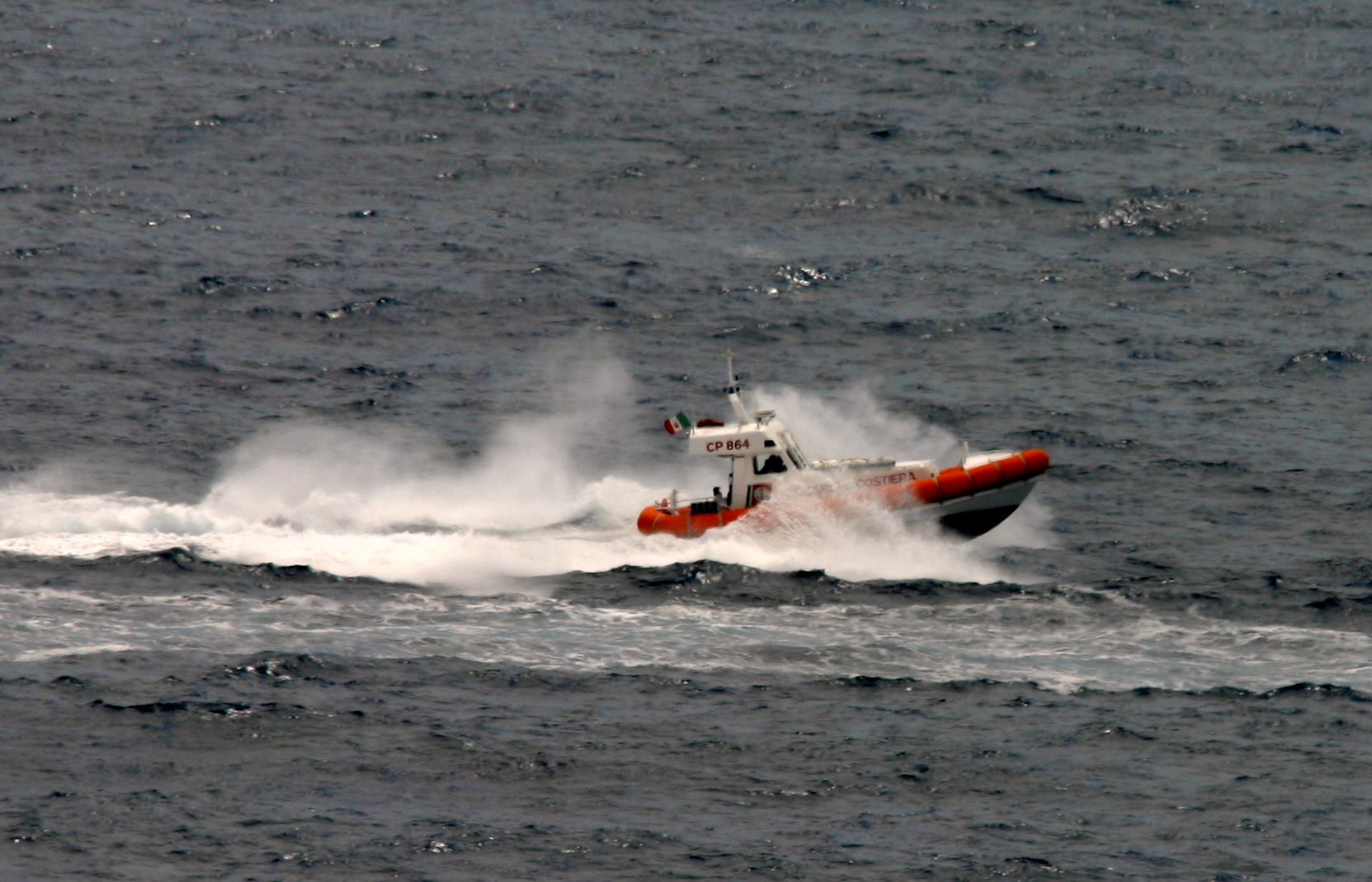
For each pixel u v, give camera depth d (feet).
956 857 179.11
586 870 176.14
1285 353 410.31
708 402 381.19
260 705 209.77
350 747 200.95
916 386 390.01
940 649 232.53
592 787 192.95
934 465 277.64
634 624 239.91
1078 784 194.29
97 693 212.02
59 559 261.03
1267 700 215.10
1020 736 206.08
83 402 362.94
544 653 229.04
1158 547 280.72
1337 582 261.65
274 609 242.99
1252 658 229.66
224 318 429.79
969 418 366.02
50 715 205.57
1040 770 197.47
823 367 406.21
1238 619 244.63
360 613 242.58
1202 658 229.66
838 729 208.03
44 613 237.66
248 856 176.96
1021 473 275.59
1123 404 372.99
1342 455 334.85
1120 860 178.60
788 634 236.84
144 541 270.67
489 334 428.15
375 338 422.00
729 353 280.31
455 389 387.14
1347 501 305.94
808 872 176.04
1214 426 356.59
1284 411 367.25
